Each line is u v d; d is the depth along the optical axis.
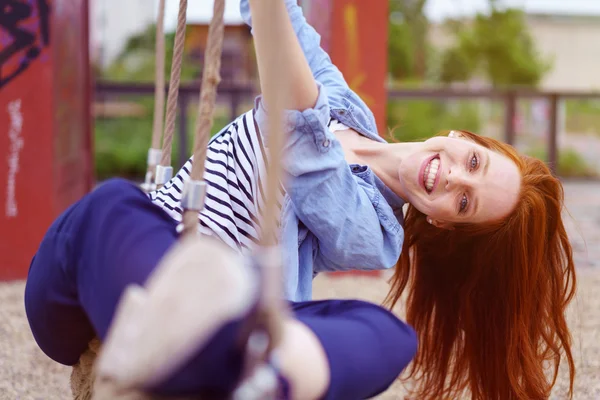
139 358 0.97
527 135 8.55
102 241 1.31
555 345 2.36
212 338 1.02
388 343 1.28
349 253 1.99
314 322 1.23
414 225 2.39
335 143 1.88
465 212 2.20
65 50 4.38
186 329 0.95
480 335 2.33
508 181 2.21
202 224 1.88
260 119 1.78
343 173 1.90
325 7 4.36
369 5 4.31
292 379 1.05
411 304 2.48
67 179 4.48
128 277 1.21
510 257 2.24
